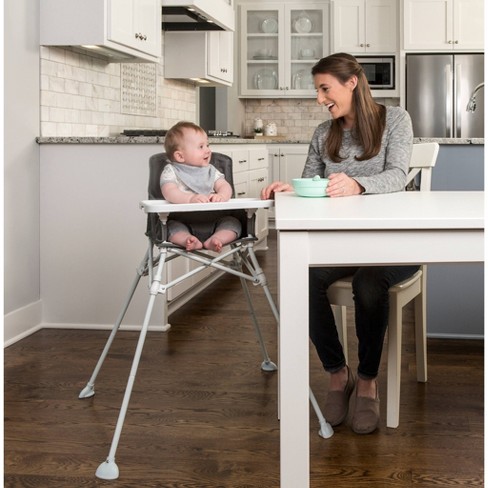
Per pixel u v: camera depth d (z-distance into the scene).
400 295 2.36
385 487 1.97
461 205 1.92
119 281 3.85
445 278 3.49
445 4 7.67
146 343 3.51
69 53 4.17
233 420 2.47
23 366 3.13
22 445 2.28
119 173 3.81
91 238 3.86
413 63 7.71
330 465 2.11
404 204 1.97
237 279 5.26
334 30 8.08
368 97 2.60
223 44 6.35
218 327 3.82
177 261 4.08
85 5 3.83
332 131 2.68
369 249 1.61
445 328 3.51
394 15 7.96
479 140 3.35
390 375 2.37
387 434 2.34
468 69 7.62
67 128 4.17
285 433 1.64
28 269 3.77
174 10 5.10
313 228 1.59
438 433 2.34
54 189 3.87
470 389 2.76
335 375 2.45
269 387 2.82
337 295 2.37
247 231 2.41
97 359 3.23
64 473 2.08
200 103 8.03
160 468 2.10
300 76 8.37
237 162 5.42
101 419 2.49
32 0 3.77
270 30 8.31
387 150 2.62
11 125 3.58
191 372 3.02
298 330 1.62
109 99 4.77
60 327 3.89
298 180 2.30
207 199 2.29
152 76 5.59
